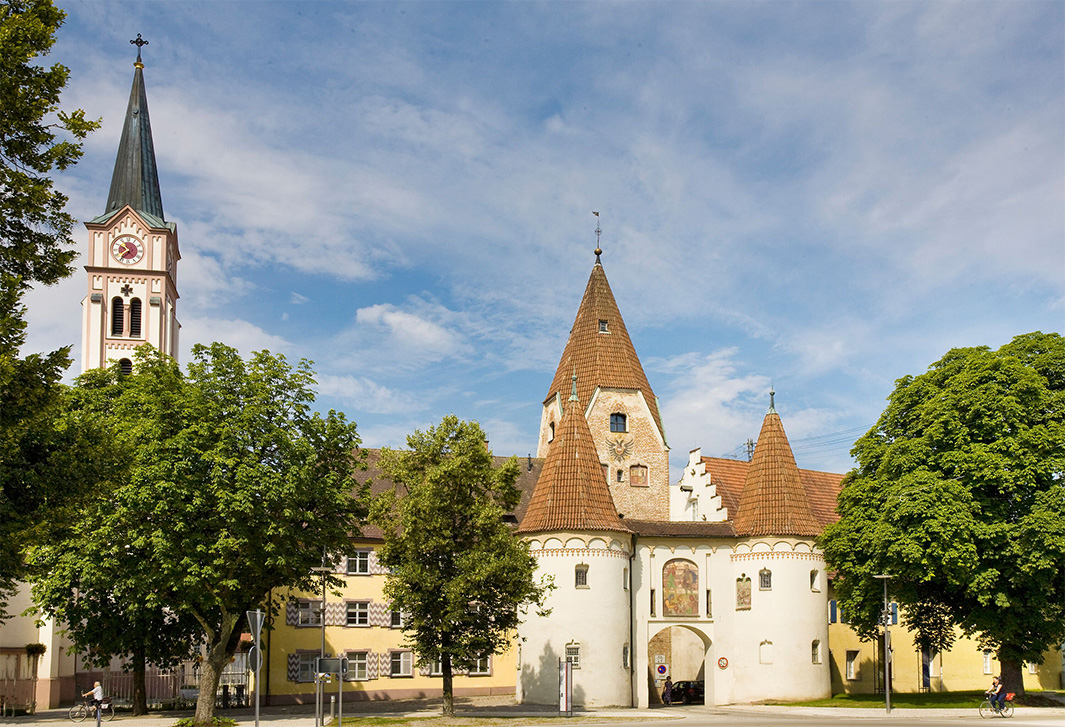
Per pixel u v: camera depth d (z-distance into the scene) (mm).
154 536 36906
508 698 57938
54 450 25750
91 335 80562
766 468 58031
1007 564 45531
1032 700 48438
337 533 42062
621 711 49062
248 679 57406
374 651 58719
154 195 85750
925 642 52688
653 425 67750
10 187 22906
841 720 40656
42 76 23453
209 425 38469
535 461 71438
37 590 42281
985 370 48250
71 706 54594
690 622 56531
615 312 70125
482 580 40781
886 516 48031
